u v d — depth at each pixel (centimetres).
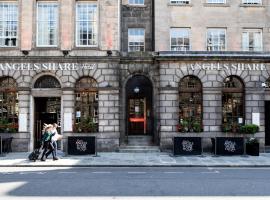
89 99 2533
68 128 2480
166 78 2536
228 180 1406
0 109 2511
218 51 2575
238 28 2678
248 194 1125
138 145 2603
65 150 2428
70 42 2516
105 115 2502
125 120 2656
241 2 2692
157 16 2667
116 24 2548
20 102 2483
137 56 2612
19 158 2158
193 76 2566
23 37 2508
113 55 2516
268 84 2603
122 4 2798
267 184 1312
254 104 2552
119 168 1836
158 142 2603
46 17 2564
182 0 2691
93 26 2573
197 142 2270
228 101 2575
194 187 1245
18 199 1041
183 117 2558
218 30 2689
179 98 2561
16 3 2556
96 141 2430
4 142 2370
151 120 2725
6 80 2523
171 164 1919
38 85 2536
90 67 2509
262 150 2520
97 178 1456
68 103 2488
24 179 1428
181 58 2514
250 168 1844
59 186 1261
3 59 2488
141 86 2716
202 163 1959
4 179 1429
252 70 2555
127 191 1170
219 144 2275
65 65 2505
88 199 1043
